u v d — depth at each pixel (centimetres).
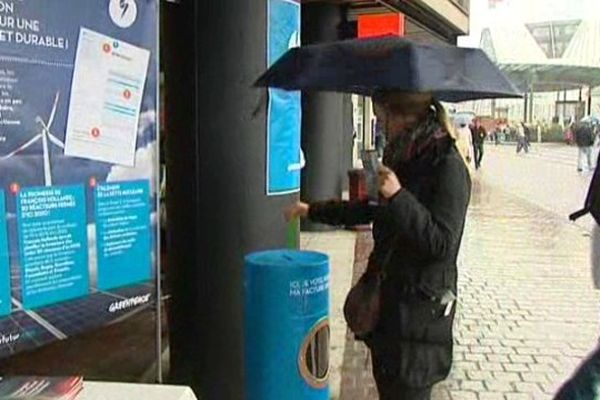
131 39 250
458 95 276
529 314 598
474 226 1107
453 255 249
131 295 258
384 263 254
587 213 173
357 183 968
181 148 354
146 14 256
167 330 370
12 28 204
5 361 245
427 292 246
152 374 283
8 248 207
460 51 252
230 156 346
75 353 274
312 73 262
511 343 515
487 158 3027
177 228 362
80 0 227
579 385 119
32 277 216
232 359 355
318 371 292
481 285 707
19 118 208
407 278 248
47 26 215
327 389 299
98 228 240
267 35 348
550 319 582
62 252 226
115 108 245
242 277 349
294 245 388
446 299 248
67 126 225
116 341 289
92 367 282
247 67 343
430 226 236
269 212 359
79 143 230
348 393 409
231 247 349
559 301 643
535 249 911
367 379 433
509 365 466
